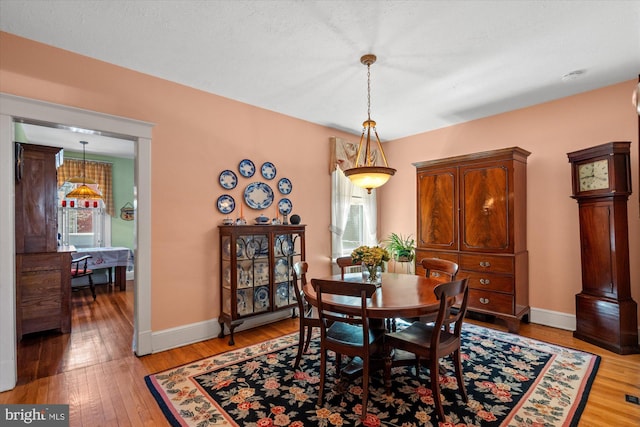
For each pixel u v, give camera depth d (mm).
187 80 3059
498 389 2215
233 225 3289
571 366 2545
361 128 4609
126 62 2717
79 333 3408
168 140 3043
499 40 2395
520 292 3441
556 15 2098
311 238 4285
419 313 2000
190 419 1906
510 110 3873
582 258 3156
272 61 2707
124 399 2125
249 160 3646
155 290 2943
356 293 1938
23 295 3184
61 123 2438
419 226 4195
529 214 3721
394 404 2055
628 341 2789
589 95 3314
